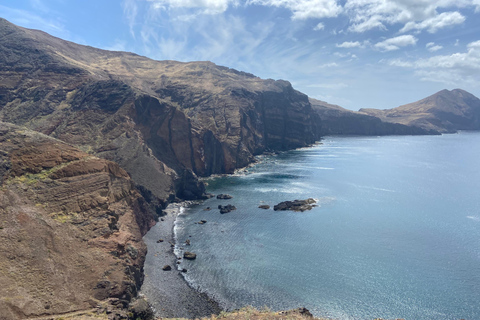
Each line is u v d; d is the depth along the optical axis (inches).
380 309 1818.4
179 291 1972.2
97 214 2100.1
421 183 4756.4
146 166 3836.1
